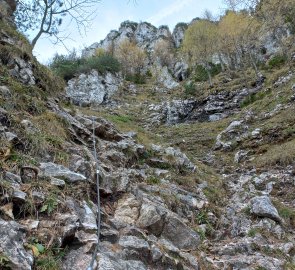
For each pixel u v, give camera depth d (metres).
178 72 42.69
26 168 3.44
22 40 6.32
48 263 2.56
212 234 4.81
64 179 3.68
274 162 10.11
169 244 3.88
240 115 17.36
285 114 13.88
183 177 6.35
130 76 44.34
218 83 28.52
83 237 3.03
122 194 4.43
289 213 5.92
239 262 4.09
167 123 23.48
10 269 2.28
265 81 22.50
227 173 10.64
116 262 2.97
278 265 4.20
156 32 64.19
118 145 6.09
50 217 3.01
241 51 35.03
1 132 3.73
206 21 41.34
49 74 6.79
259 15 12.80
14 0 8.43
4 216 2.76
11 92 4.78
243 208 5.68
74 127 5.66
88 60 37.56
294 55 22.41
